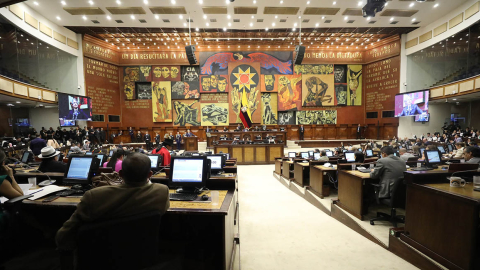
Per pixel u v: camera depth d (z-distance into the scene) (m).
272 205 5.26
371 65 17.39
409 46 15.18
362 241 3.42
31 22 11.40
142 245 1.40
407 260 2.83
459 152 6.09
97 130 14.56
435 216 2.54
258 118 17.56
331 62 17.77
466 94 11.50
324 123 18.02
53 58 13.17
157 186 1.68
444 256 2.43
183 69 17.67
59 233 1.46
